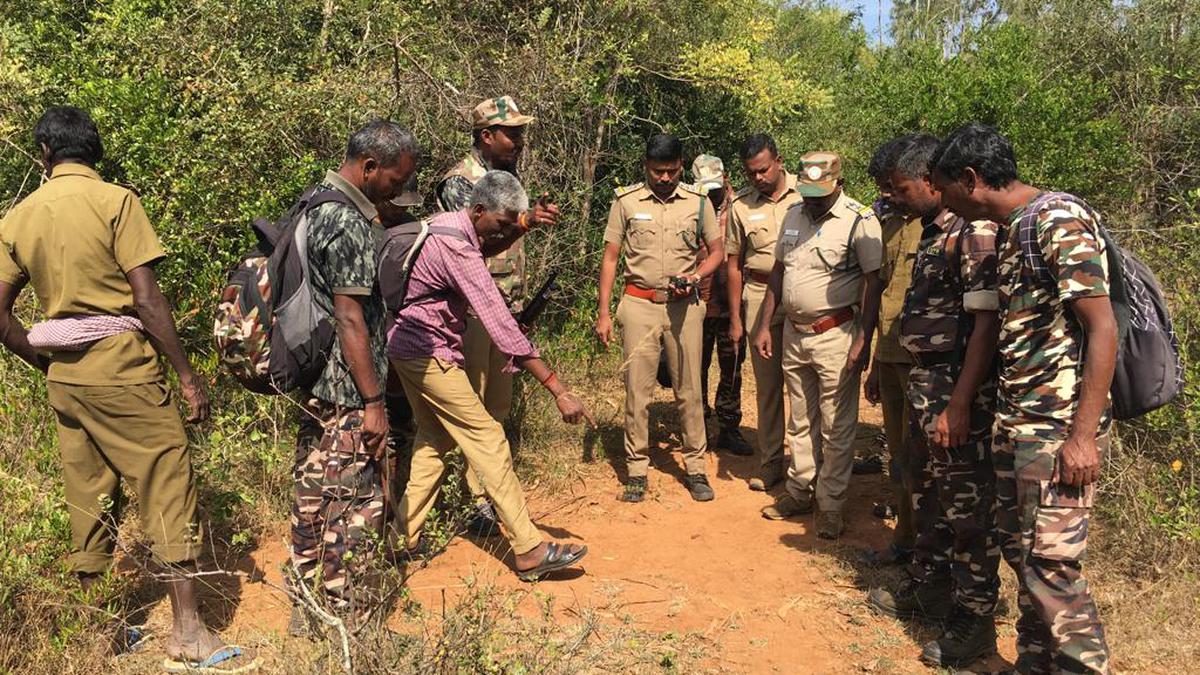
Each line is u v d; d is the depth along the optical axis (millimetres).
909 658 3596
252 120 5664
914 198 3504
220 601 3898
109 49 5961
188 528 3400
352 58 6930
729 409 6000
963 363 3301
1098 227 2736
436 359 3922
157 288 3332
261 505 4562
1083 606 2805
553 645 3297
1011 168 2816
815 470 4844
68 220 3189
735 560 4457
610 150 8391
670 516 5004
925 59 10430
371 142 3299
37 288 3264
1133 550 4117
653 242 4980
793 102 9031
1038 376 2797
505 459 4082
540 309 4707
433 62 7070
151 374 3346
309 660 3111
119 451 3328
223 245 5414
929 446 3527
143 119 5297
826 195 4445
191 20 6285
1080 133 9062
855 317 4613
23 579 3363
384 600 3230
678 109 9266
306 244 3273
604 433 6125
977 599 3451
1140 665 3410
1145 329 2852
